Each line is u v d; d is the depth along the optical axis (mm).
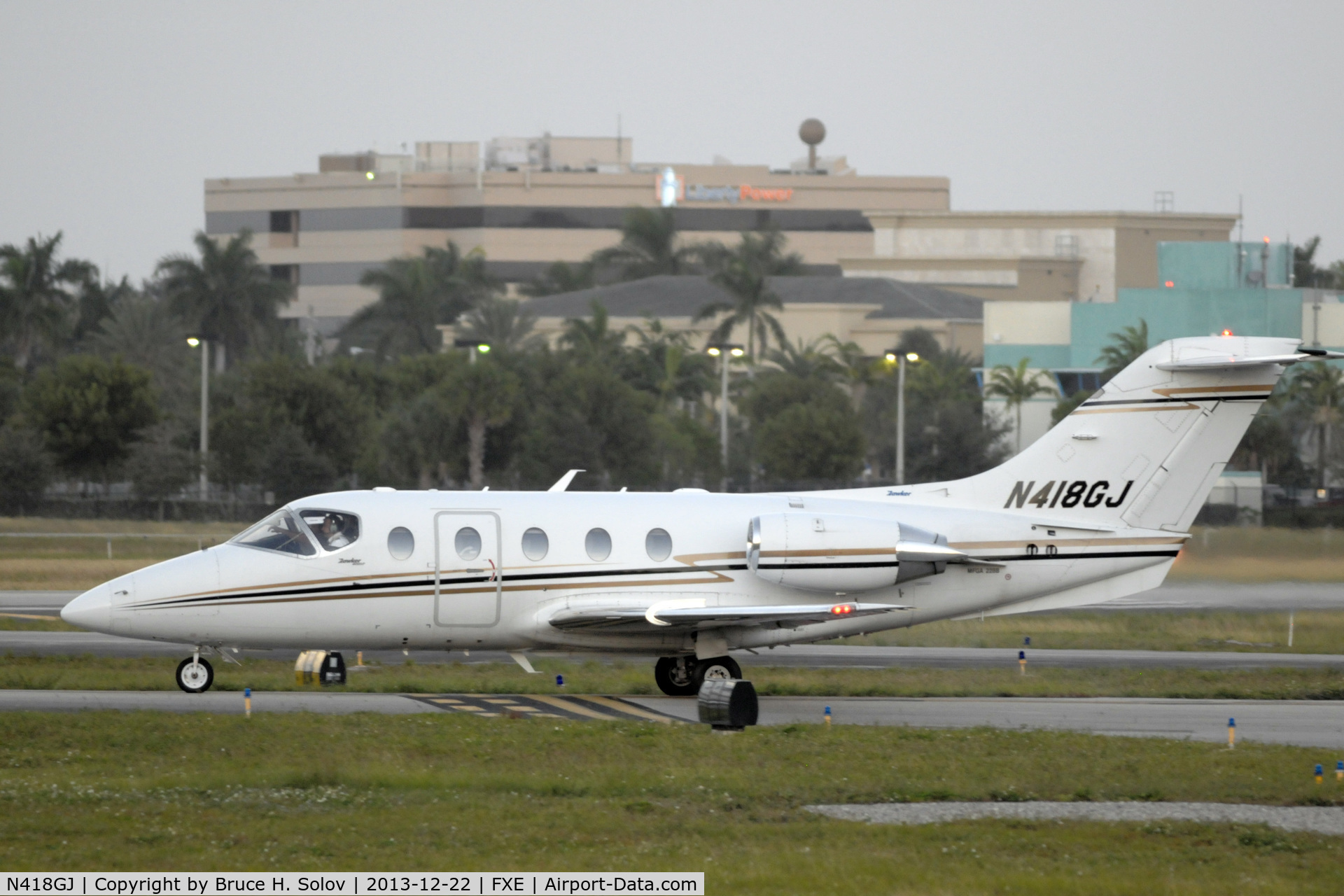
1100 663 115938
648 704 89750
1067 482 95375
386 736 72750
